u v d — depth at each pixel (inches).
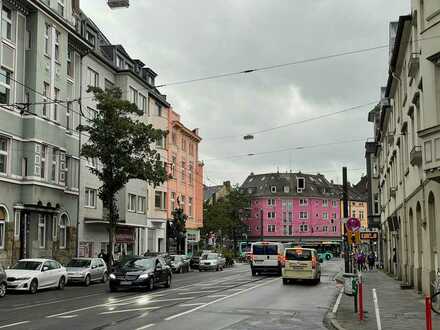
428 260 829.2
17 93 1250.6
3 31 1208.8
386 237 1860.2
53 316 622.2
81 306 735.1
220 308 722.2
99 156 1327.5
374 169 2529.5
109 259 1347.2
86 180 1622.8
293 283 1251.8
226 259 2669.8
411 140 976.9
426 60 741.3
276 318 631.2
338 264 2795.3
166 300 827.4
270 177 5032.0
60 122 1423.5
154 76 2287.2
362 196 5324.8
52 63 1363.2
